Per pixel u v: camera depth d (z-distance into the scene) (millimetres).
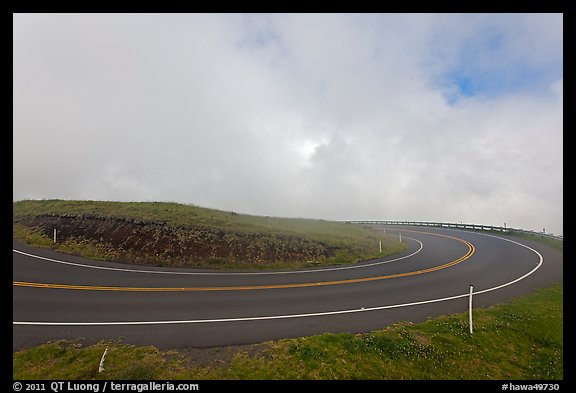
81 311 8914
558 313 9805
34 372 5961
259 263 16484
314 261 17844
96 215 18875
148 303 9781
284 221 28578
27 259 13773
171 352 6824
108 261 14500
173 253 15820
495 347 7789
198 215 21297
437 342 7824
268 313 9359
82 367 6156
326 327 8422
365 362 6809
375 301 10766
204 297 10625
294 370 6355
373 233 30594
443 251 22484
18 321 8109
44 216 19328
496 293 11930
